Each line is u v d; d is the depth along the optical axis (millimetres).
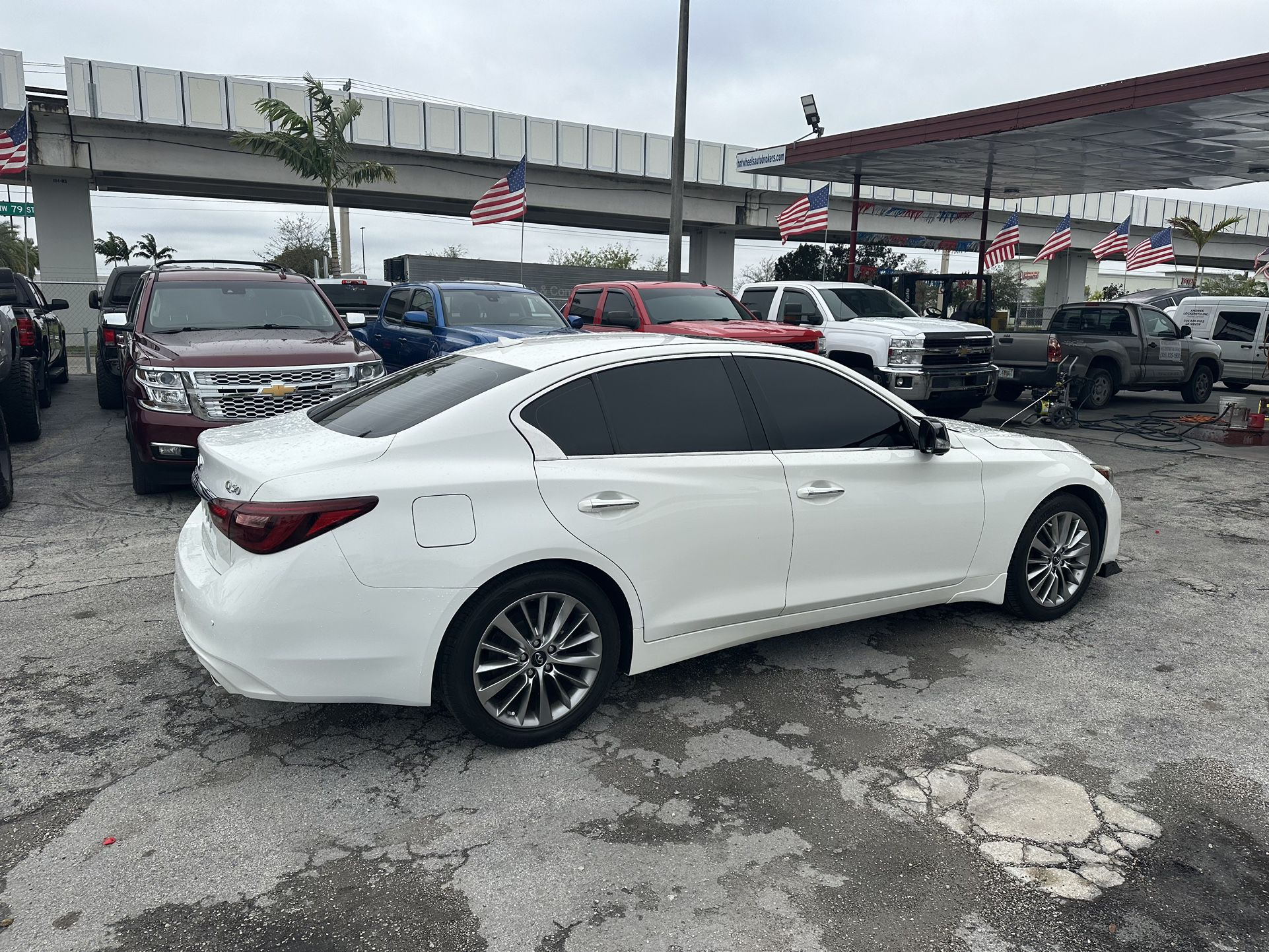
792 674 4387
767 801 3285
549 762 3557
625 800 3293
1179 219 45656
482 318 11656
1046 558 5020
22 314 11383
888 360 11602
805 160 17750
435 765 3533
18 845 2996
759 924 2646
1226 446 11391
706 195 36719
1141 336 14820
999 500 4723
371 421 3727
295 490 3211
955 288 18391
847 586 4312
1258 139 14234
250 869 2883
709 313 12297
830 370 4359
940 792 3352
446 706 3508
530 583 3496
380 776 3449
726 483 3896
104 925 2625
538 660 3611
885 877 2857
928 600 4645
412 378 4234
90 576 5699
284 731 3793
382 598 3250
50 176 27297
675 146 16000
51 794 3301
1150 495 8508
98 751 3613
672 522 3766
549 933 2605
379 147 29375
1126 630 5000
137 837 3051
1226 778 3461
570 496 3539
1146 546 6750
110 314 8383
